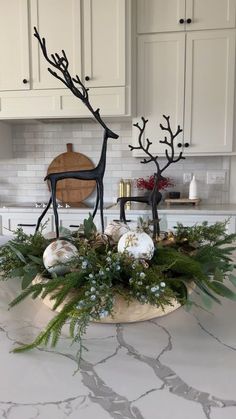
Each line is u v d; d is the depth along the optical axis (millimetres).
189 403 487
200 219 2510
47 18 2559
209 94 2621
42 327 726
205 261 807
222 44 2562
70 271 736
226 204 2885
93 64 2561
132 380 540
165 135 2691
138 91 2682
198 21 2557
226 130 2637
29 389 520
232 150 2654
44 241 935
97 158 3096
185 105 2648
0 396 504
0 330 714
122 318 722
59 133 3115
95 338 675
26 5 2561
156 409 475
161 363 587
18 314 796
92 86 2580
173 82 2643
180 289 711
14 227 2707
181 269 749
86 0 2518
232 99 2602
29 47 2590
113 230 952
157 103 2674
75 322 606
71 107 2604
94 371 564
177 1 2562
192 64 2607
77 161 3109
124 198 1150
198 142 2670
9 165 3193
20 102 2646
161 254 796
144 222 1083
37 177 3184
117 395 504
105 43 2539
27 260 852
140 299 648
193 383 532
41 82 2605
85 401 492
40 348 638
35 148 3158
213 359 600
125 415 464
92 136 3082
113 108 2584
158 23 2604
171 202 2799
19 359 601
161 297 642
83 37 2545
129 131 3025
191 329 716
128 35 2531
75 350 631
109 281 664
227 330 712
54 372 563
